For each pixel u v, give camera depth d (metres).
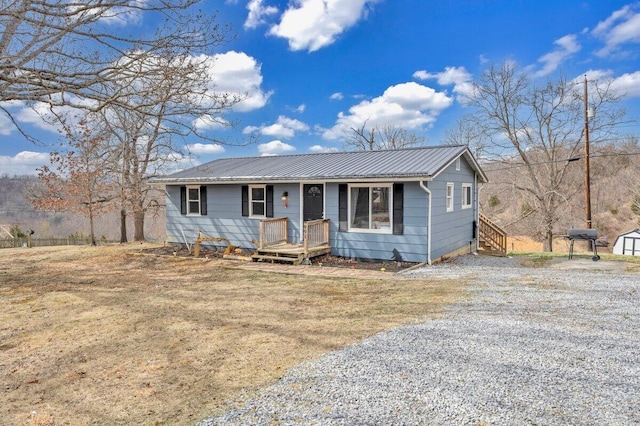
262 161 15.20
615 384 3.37
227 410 3.13
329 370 3.83
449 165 11.71
